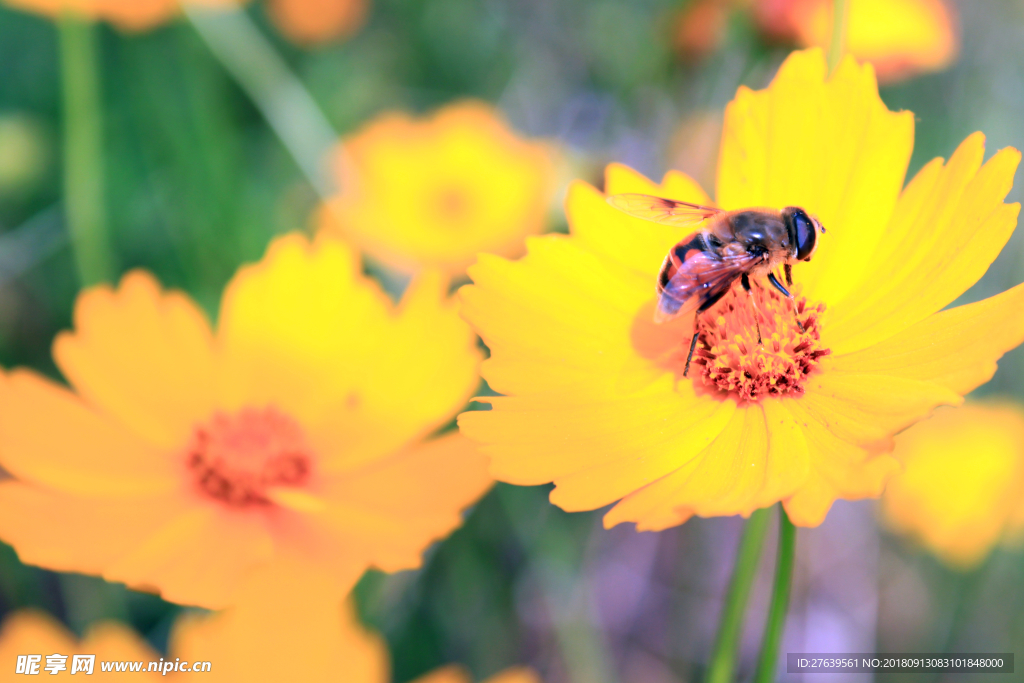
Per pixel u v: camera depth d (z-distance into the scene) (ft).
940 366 0.78
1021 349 1.08
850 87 0.82
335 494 0.85
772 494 0.76
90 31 0.98
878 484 0.75
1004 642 1.00
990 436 1.04
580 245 0.83
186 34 1.08
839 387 0.79
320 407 0.87
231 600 0.80
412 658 0.98
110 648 0.74
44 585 0.96
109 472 0.84
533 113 1.27
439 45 1.36
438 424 0.86
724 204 0.83
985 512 1.02
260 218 1.10
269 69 1.05
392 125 1.12
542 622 1.01
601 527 1.01
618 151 1.14
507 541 1.01
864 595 1.03
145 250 1.10
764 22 1.00
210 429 0.86
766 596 1.02
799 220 0.81
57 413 0.84
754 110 0.83
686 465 0.79
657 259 0.83
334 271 0.88
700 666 1.01
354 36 1.36
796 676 1.00
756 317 0.81
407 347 0.87
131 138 1.12
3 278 1.04
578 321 0.82
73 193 0.97
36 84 1.22
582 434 0.79
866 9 1.02
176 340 0.87
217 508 0.84
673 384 0.81
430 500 0.83
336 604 0.75
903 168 0.81
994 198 0.78
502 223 1.08
